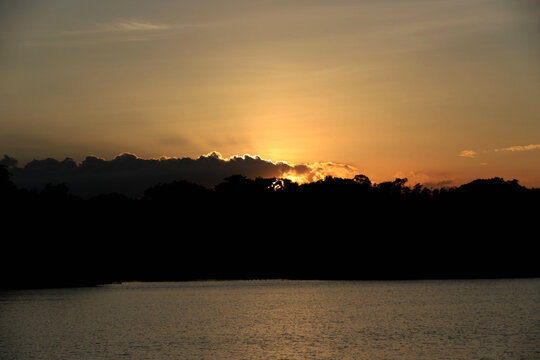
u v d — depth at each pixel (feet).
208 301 429.79
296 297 448.24
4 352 226.38
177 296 476.95
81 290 565.53
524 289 477.36
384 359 208.74
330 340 247.29
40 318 332.39
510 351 218.38
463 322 291.99
